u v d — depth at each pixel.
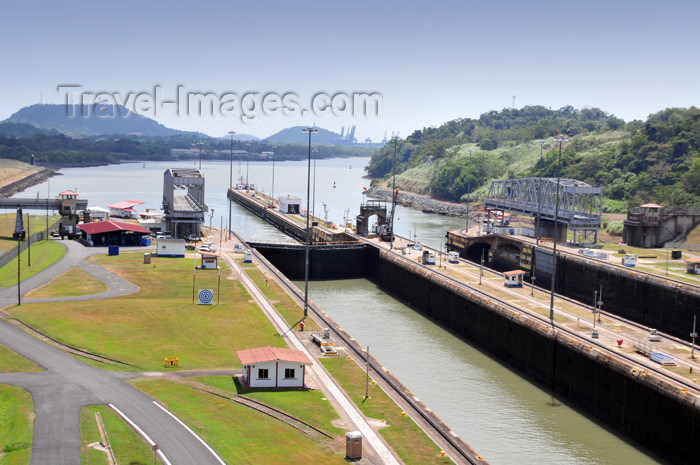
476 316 134.62
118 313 118.69
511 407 100.62
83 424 71.81
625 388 94.12
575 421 97.75
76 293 132.25
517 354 120.06
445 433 74.19
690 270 160.50
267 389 85.06
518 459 83.19
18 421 72.50
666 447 86.50
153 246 191.88
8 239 197.62
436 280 152.62
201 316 118.88
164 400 79.19
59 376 86.50
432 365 117.56
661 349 106.25
